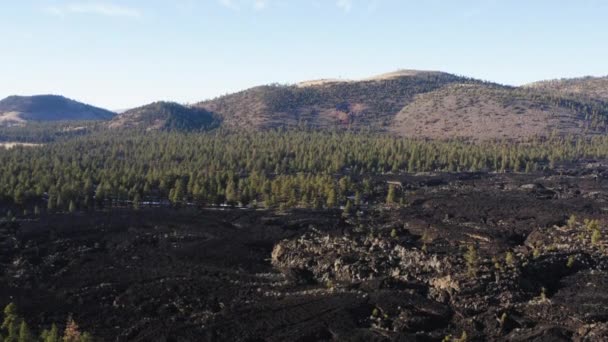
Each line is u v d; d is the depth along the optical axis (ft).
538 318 254.47
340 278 310.45
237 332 239.91
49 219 426.92
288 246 357.41
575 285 287.69
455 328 248.93
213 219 437.17
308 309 263.49
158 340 232.32
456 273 294.87
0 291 282.77
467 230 390.83
